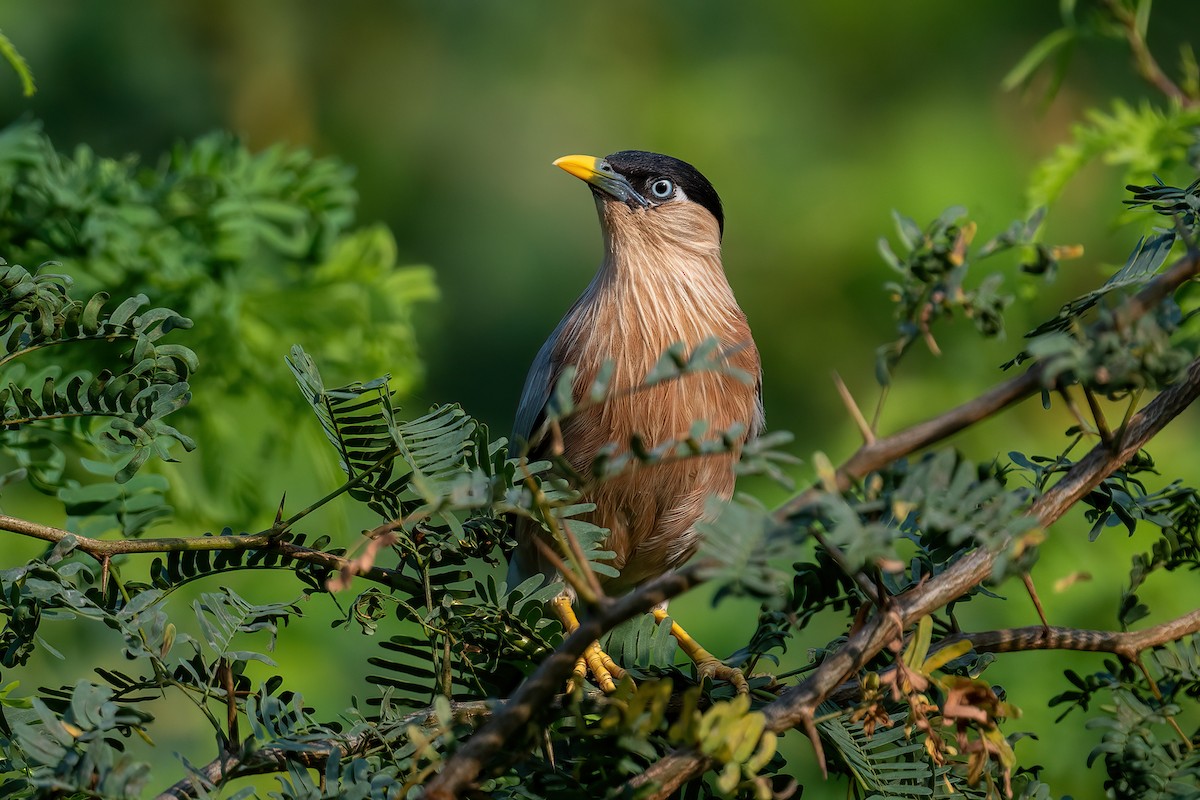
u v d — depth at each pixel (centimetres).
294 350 430
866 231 1180
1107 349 290
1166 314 300
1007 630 404
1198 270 302
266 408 689
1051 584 718
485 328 1249
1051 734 668
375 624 429
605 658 651
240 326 704
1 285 394
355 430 427
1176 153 673
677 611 872
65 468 613
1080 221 1073
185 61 1161
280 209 698
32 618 380
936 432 291
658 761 341
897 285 320
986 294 310
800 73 1277
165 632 374
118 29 1124
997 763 379
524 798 370
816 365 1177
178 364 411
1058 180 700
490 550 440
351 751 380
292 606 423
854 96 1271
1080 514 735
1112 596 712
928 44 1270
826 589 457
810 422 1167
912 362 1021
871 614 366
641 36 1295
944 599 345
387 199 1263
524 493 354
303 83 1221
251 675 745
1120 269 404
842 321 1184
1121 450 349
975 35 1268
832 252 1186
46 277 399
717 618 869
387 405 414
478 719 401
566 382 313
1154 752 378
